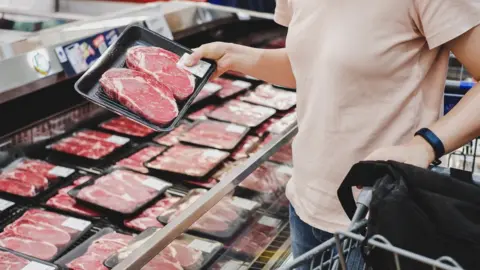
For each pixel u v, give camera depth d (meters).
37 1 3.40
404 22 1.31
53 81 2.09
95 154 2.34
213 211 1.84
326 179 1.50
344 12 1.36
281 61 1.80
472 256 0.91
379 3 1.31
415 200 0.96
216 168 2.28
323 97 1.44
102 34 2.30
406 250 0.91
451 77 2.21
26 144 2.28
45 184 2.13
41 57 2.06
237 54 1.83
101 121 2.64
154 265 1.71
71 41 2.17
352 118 1.42
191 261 1.76
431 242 0.92
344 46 1.36
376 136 1.42
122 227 1.95
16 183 2.12
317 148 1.49
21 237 1.85
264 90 3.03
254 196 2.04
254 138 2.54
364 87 1.39
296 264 0.97
